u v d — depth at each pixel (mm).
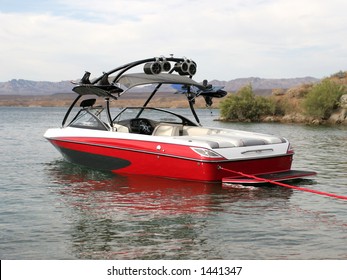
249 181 9672
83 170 12227
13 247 6191
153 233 6773
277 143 10859
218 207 8281
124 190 9656
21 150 17625
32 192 9625
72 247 6195
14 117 67625
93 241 6434
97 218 7570
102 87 10922
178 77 11539
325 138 26516
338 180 11172
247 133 11508
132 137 10977
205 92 12234
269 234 6727
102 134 11602
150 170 10820
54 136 12812
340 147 20234
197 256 5871
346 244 6301
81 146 12055
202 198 8922
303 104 55719
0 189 9930
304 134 31047
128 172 11289
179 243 6344
